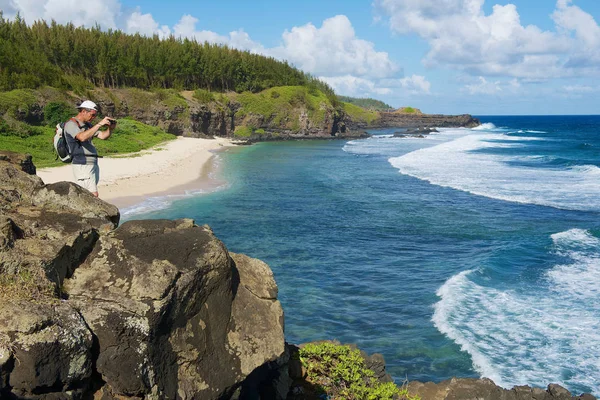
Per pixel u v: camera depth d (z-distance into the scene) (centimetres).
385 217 2303
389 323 1225
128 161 4047
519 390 841
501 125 15500
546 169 3988
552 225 2147
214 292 440
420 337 1152
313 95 9969
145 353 382
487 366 1027
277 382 545
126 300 387
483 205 2569
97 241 436
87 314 383
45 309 363
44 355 344
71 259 417
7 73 5409
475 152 5550
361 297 1380
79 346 362
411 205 2583
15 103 4659
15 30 7038
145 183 3050
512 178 3497
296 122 8981
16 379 336
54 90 5525
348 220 2244
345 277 1528
